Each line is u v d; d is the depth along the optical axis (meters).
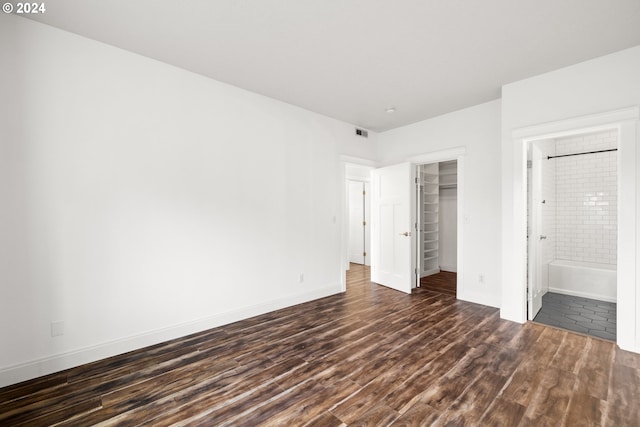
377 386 2.00
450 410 1.75
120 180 2.51
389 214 4.75
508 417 1.68
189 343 2.69
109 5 1.96
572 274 4.23
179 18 2.12
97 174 2.39
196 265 2.95
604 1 1.92
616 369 2.19
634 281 2.46
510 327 3.02
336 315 3.42
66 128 2.26
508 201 3.20
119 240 2.50
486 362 2.31
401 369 2.21
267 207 3.55
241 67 2.85
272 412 1.74
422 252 5.57
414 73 2.96
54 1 1.91
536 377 2.09
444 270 6.11
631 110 2.46
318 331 2.96
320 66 2.83
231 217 3.22
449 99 3.65
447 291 4.51
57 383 2.05
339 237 4.44
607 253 4.48
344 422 1.65
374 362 2.32
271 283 3.59
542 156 4.03
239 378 2.11
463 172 3.97
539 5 1.96
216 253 3.10
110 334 2.45
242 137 3.32
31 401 1.85
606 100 2.61
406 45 2.46
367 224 6.69
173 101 2.81
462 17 2.10
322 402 1.83
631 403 1.80
